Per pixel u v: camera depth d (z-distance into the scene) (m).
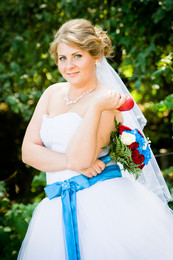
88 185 2.00
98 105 1.88
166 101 3.11
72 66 1.97
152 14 3.75
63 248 1.96
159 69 3.39
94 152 1.88
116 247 1.88
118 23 3.90
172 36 3.70
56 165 2.00
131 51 3.74
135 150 1.97
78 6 4.20
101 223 1.92
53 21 4.54
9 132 6.04
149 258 1.87
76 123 2.01
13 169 5.74
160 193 2.37
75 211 1.98
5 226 3.38
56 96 2.20
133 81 4.23
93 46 1.97
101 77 2.31
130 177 2.26
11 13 4.85
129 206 1.96
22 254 2.21
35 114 2.22
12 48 4.88
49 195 2.09
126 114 2.24
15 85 4.75
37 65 4.42
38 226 2.07
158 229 1.94
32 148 2.09
